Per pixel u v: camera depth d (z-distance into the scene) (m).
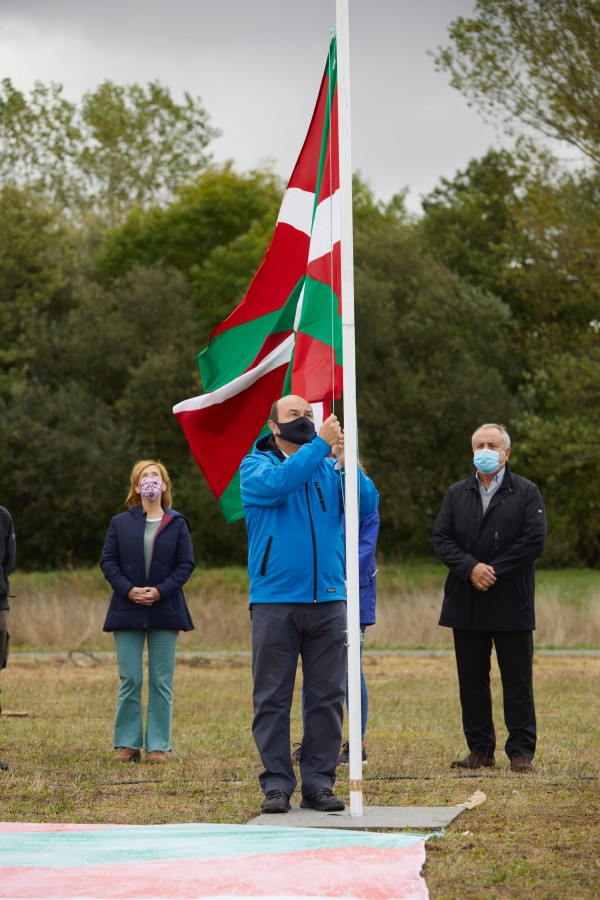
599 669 20.47
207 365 9.33
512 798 8.27
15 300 57.66
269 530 8.03
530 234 39.19
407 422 52.84
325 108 8.83
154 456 55.94
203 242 64.25
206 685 18.42
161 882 5.75
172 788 9.02
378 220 61.69
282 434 8.10
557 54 31.16
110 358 56.28
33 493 53.38
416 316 52.62
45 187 78.75
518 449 39.50
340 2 8.07
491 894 5.76
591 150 32.06
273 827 7.09
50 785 9.18
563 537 53.28
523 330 54.66
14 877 5.89
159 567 10.90
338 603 8.10
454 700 15.79
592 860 6.44
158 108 81.19
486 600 9.82
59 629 26.84
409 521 51.91
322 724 8.05
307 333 8.73
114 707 15.24
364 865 6.10
